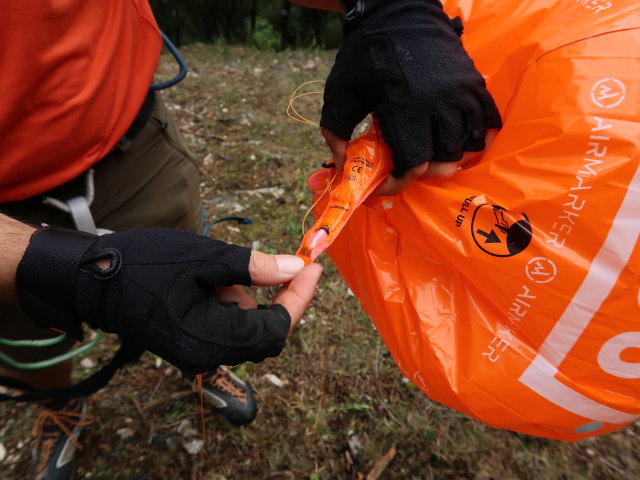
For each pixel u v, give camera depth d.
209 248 0.64
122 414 1.51
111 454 1.42
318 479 1.37
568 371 0.78
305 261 0.76
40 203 0.92
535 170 0.73
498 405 0.84
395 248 0.93
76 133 0.84
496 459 1.39
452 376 0.85
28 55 0.71
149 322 0.59
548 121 0.72
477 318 0.84
